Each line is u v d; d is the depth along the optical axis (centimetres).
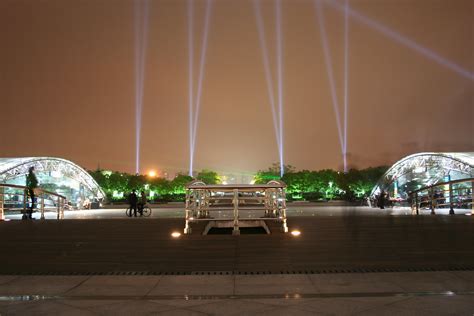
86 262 1059
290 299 747
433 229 1291
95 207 5056
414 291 789
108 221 1472
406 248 1132
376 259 1055
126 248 1147
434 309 675
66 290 827
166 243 1171
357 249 1121
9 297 779
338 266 1006
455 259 1055
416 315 646
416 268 988
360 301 726
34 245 1193
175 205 5103
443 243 1172
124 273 970
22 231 1331
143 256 1089
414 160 4666
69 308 704
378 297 750
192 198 1483
